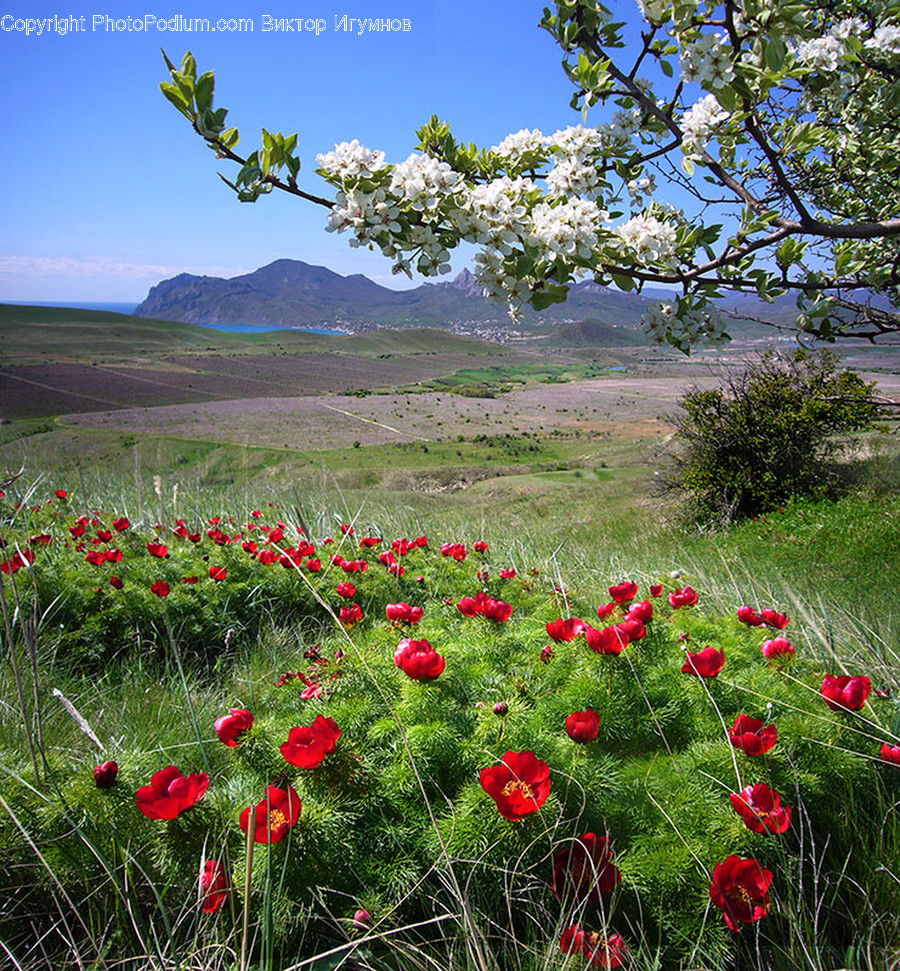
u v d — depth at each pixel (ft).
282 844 4.96
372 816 5.48
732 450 35.78
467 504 68.69
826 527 27.09
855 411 30.55
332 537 18.21
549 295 6.18
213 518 20.47
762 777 5.62
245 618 13.70
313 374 534.37
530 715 6.30
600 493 63.82
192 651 12.66
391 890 5.13
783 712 6.52
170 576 14.35
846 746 6.27
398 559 15.05
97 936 5.10
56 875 5.14
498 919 5.18
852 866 5.64
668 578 12.88
